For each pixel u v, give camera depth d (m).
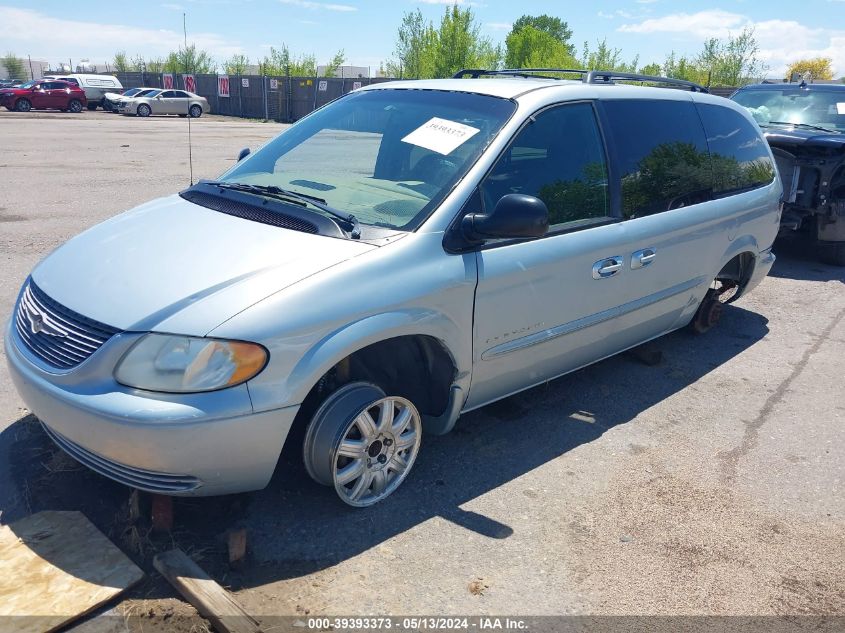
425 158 3.65
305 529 3.13
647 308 4.53
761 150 5.61
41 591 2.61
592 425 4.30
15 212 9.20
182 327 2.68
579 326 4.02
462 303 3.33
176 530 3.04
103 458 2.78
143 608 2.60
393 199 3.45
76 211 9.48
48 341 2.92
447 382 3.48
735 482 3.77
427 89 4.15
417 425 3.45
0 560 2.75
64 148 17.62
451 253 3.30
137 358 2.67
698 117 4.94
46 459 3.51
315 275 2.90
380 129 3.99
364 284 2.98
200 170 14.30
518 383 3.91
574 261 3.82
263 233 3.16
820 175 7.77
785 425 4.44
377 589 2.82
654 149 4.46
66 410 2.74
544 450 3.97
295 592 2.77
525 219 3.14
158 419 2.60
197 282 2.86
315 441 3.06
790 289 7.46
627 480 3.72
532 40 43.66
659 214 4.43
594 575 3.00
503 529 3.25
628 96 4.41
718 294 5.73
